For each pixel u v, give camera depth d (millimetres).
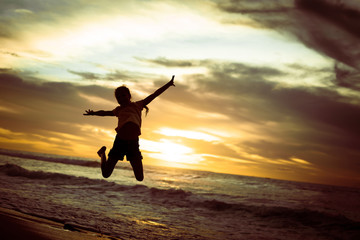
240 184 43031
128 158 3896
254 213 12867
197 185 31391
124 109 3947
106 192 15156
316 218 12133
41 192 12383
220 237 8375
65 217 7957
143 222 9062
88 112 4039
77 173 27891
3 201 9055
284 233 10000
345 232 10492
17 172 18344
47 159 49281
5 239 3996
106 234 6797
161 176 43531
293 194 30484
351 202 25125
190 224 9852
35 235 4535
